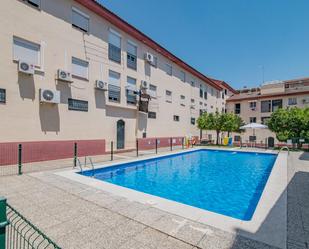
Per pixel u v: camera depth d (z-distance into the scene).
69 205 4.38
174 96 23.09
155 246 2.79
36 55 10.41
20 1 9.72
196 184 8.52
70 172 7.71
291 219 3.66
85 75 12.97
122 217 3.76
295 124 18.25
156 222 3.55
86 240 2.96
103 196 4.98
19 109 9.56
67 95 11.73
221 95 34.59
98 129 13.72
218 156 16.14
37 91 10.27
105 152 13.93
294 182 6.47
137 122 17.53
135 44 17.38
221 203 6.36
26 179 6.58
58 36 11.34
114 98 15.23
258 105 29.89
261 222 3.53
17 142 9.42
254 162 13.75
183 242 2.88
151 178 9.48
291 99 26.77
